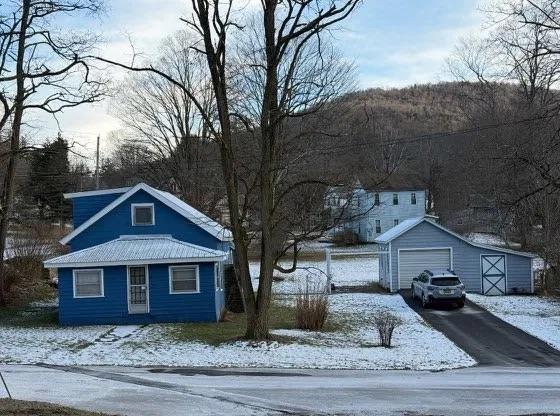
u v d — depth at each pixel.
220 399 12.74
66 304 27.06
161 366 17.94
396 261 39.25
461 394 13.72
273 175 22.81
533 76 32.69
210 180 54.38
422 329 26.47
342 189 38.50
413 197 75.94
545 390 14.31
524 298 35.81
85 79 23.08
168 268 27.50
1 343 21.98
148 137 61.06
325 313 25.56
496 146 41.38
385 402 12.73
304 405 12.30
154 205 29.64
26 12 24.14
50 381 14.80
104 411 11.23
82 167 63.50
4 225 31.08
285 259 59.81
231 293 31.86
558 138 28.86
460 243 39.00
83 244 29.34
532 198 38.78
